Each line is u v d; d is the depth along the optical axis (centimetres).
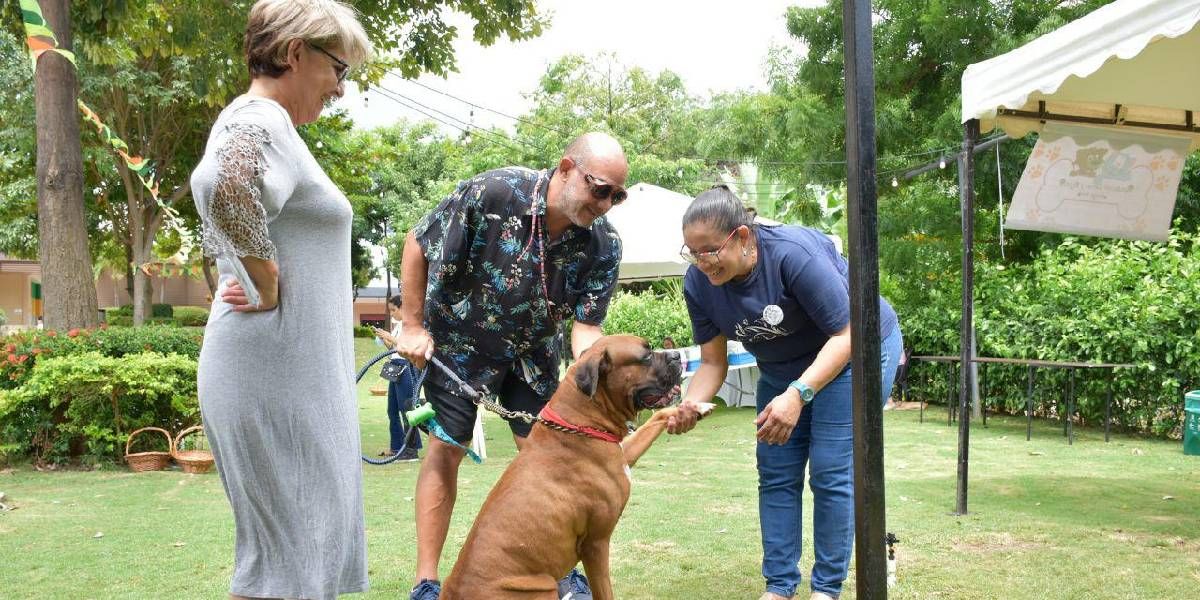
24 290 4150
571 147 338
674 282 1529
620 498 292
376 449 902
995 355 1087
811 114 1639
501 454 837
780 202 2022
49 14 916
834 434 350
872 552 262
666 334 1212
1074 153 616
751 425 1038
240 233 209
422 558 357
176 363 799
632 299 1287
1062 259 1132
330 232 241
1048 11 1429
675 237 1123
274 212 220
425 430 374
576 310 372
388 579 411
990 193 1334
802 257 340
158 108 1997
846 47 259
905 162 1473
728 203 332
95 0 988
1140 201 621
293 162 226
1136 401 930
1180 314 895
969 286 558
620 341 297
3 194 2186
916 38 1508
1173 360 892
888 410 1189
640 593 386
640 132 3428
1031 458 774
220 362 231
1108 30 470
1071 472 698
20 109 1814
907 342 1262
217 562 439
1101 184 620
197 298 4034
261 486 234
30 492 657
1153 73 575
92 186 2208
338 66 239
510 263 352
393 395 844
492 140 3064
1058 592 381
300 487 236
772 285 344
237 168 207
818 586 357
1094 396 957
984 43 1441
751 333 357
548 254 356
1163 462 745
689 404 319
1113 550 452
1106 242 1109
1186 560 431
